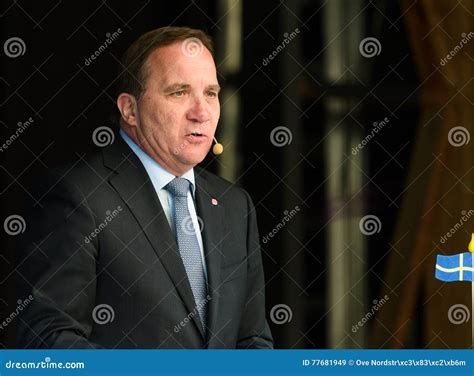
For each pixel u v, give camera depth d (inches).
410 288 338.0
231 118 329.7
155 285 197.3
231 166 329.7
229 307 208.1
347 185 338.3
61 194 197.8
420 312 338.0
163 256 199.5
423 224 338.0
